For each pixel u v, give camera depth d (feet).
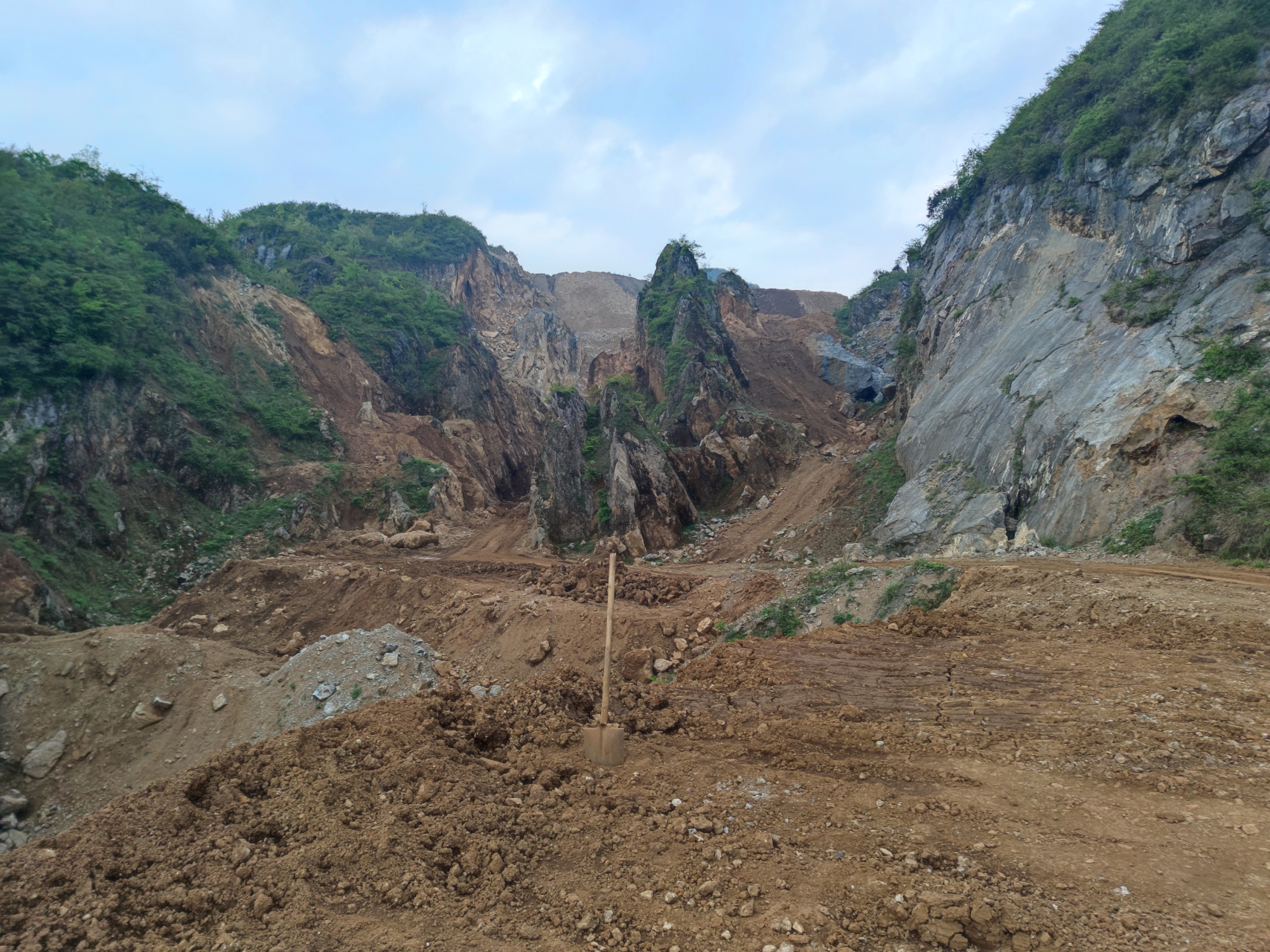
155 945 15.71
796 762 25.29
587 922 16.21
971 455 89.92
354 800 22.34
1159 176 81.92
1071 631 40.63
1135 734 24.86
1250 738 23.68
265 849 19.90
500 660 62.75
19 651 61.31
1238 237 71.36
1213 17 82.53
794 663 39.17
